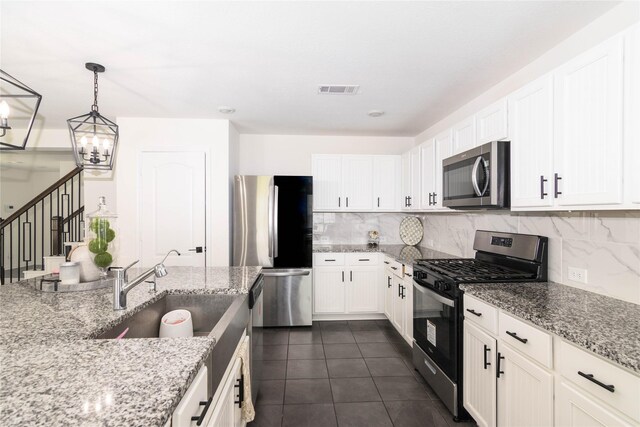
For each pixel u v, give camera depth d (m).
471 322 1.82
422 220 4.17
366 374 2.53
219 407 1.15
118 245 1.75
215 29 1.76
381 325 3.67
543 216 2.04
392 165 4.04
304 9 1.59
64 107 3.03
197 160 3.48
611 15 1.59
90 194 3.83
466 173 2.25
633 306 1.46
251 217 3.55
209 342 0.98
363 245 4.25
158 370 0.79
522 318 1.39
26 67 2.20
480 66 2.21
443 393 2.06
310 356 2.85
